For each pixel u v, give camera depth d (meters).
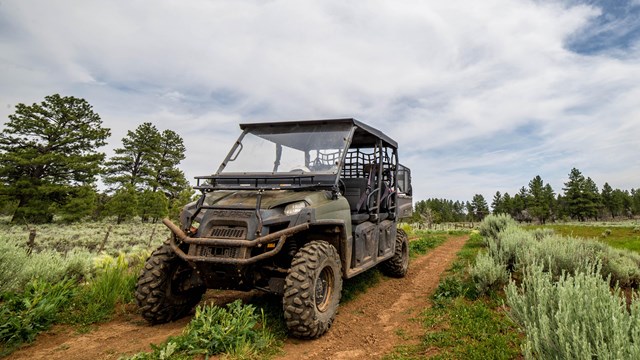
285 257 4.34
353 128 5.12
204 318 3.67
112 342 3.66
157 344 3.56
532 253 5.85
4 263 4.45
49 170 35.81
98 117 40.78
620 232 20.58
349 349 3.56
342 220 4.30
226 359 3.13
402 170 7.93
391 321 4.50
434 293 5.58
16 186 32.34
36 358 3.30
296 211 3.98
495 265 5.91
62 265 6.32
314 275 3.69
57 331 3.97
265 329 3.82
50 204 33.88
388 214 6.64
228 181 4.82
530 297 3.19
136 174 52.44
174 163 56.28
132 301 5.06
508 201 117.44
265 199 4.19
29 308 3.93
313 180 4.69
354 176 6.92
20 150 34.22
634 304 2.56
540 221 103.56
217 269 3.73
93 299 4.81
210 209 4.07
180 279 4.31
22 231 25.44
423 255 10.82
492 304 4.74
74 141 37.97
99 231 27.78
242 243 3.65
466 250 10.93
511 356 3.14
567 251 5.91
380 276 7.23
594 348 2.30
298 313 3.51
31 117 36.41
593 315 2.47
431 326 4.13
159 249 4.24
